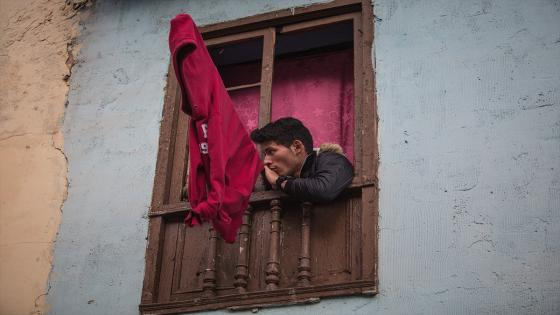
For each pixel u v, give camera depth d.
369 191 4.70
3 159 5.70
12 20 6.41
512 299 4.17
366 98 5.04
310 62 5.95
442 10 5.19
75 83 5.91
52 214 5.36
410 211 4.57
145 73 5.76
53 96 5.91
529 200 4.40
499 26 4.99
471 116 4.76
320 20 5.54
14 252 5.27
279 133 4.87
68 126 5.72
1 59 6.21
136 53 5.88
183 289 4.86
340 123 5.62
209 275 4.75
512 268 4.24
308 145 4.94
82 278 5.04
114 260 5.04
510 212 4.40
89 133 5.63
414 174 4.69
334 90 5.77
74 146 5.61
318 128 5.64
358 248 4.62
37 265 5.19
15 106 5.94
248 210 4.90
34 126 5.80
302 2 5.58
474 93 4.83
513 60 4.84
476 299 4.22
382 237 4.55
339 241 4.68
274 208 4.82
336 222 4.73
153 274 4.90
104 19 6.15
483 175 4.55
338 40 5.87
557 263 4.19
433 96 4.90
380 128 4.90
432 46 5.07
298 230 4.79
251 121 5.77
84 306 4.94
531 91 4.71
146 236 5.06
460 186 4.57
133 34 5.99
